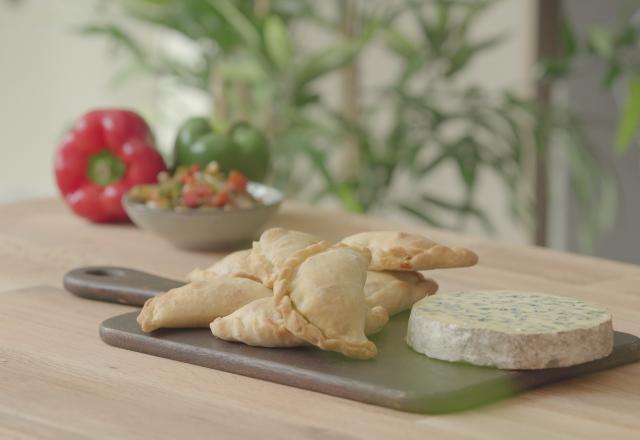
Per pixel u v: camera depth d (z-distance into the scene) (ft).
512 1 10.80
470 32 11.05
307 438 2.59
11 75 14.10
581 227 10.01
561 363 2.95
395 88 9.23
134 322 3.44
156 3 8.94
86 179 5.59
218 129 5.80
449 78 9.43
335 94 12.19
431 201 9.33
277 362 3.02
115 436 2.61
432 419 2.73
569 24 9.66
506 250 4.89
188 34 9.07
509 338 2.92
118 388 2.97
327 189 8.36
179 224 4.73
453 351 2.99
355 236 3.70
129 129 5.61
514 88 10.38
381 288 3.48
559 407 2.82
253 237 5.09
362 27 9.45
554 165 10.05
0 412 2.77
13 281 4.24
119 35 9.69
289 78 8.79
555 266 4.58
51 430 2.65
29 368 3.14
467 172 8.87
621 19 9.25
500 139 9.85
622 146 7.93
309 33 11.91
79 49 13.84
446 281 4.33
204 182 4.97
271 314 3.15
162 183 5.02
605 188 9.72
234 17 8.53
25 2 13.76
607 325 3.04
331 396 2.90
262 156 5.74
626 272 4.49
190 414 2.76
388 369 2.96
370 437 2.60
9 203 6.00
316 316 2.99
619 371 3.12
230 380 3.04
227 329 3.21
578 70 9.68
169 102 12.47
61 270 4.45
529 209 9.32
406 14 11.28
